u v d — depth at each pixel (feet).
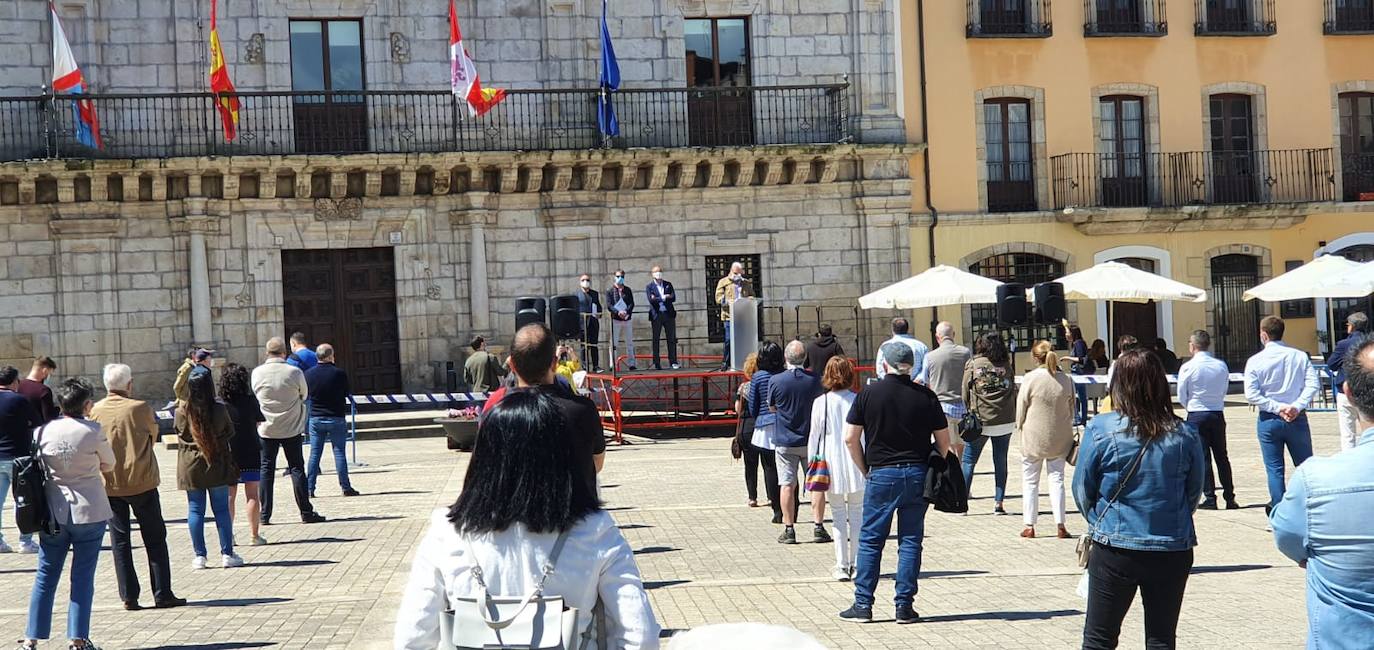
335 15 92.79
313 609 34.17
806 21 98.17
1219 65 102.63
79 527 29.43
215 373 91.25
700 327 97.30
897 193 98.48
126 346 90.53
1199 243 101.96
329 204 92.99
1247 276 103.09
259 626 32.27
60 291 89.56
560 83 95.45
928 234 99.35
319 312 93.56
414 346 94.12
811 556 40.91
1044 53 100.63
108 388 34.96
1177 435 21.86
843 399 36.99
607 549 13.47
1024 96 100.37
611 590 13.44
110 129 89.76
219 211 91.50
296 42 92.63
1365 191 103.76
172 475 68.13
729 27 98.07
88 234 89.92
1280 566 37.17
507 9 94.84
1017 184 100.94
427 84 94.22
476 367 79.15
